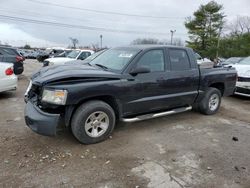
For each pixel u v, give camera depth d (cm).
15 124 513
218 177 340
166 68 515
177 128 528
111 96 438
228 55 4109
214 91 627
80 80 407
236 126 563
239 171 358
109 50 562
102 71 447
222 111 693
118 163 368
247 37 4288
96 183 316
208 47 4231
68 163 362
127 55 489
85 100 424
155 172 347
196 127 541
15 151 391
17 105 674
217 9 4097
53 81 392
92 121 424
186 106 587
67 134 462
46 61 1269
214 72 618
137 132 494
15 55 1230
